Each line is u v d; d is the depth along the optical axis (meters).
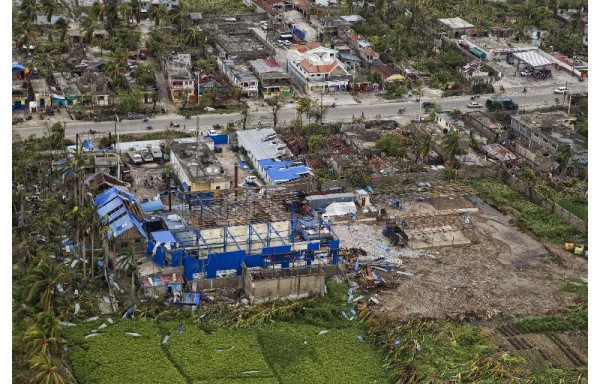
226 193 188.25
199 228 167.38
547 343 153.12
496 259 178.25
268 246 166.38
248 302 158.12
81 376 135.25
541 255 181.00
